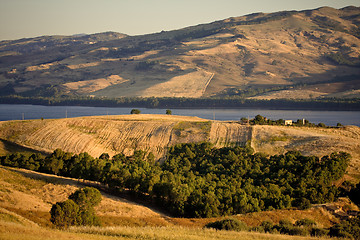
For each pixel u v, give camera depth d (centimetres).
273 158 12438
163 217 7519
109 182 9031
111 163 9669
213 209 7812
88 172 9394
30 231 3978
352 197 9625
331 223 7725
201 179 10000
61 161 10594
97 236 4175
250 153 13350
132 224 6706
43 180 8606
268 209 8194
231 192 8681
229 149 13712
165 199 8562
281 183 10038
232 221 6162
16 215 5541
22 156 10931
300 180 10262
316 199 8938
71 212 5625
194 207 8006
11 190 7206
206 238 4509
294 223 7181
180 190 8294
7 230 3884
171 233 4712
